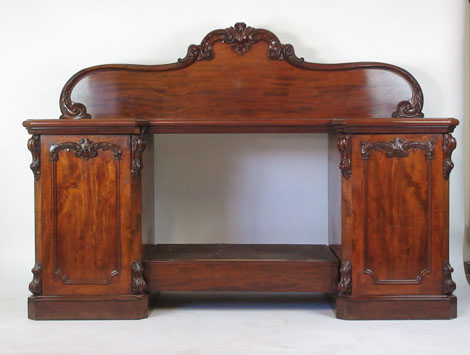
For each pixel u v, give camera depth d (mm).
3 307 3273
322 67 3486
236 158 3752
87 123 2996
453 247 3748
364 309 3041
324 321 3047
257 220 3779
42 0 3713
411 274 3047
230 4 3707
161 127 3189
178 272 3170
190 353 2609
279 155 3752
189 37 3721
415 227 3031
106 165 3045
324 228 3781
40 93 3750
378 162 3012
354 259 3037
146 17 3719
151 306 3262
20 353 2611
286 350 2643
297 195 3773
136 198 3074
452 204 3752
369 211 3023
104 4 3717
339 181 3164
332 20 3707
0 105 3750
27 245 3779
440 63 3717
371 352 2613
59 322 3037
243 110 3504
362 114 3494
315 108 3498
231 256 3264
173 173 3758
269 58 3494
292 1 3703
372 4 3703
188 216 3775
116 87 3486
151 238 3525
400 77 3488
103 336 2824
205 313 3197
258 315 3162
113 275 3076
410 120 2961
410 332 2863
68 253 3068
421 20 3705
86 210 3059
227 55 3494
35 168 3047
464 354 2588
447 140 3008
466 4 3668
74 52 3732
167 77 3496
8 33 3727
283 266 3162
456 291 3549
